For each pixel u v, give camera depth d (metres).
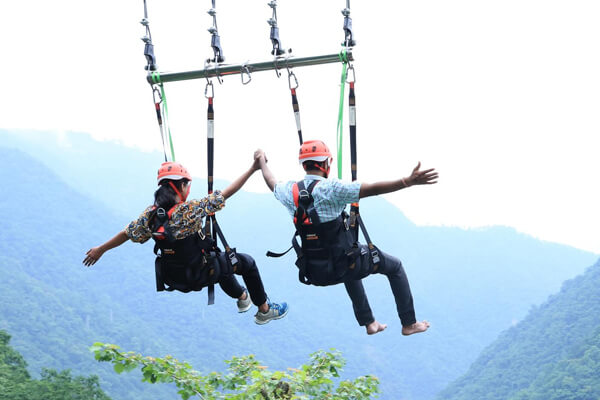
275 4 4.91
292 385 7.73
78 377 60.56
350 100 4.76
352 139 4.71
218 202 4.70
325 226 4.63
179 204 4.68
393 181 4.32
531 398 150.25
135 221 4.82
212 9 5.02
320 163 4.71
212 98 5.07
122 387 187.50
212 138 4.96
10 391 55.22
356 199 4.52
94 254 4.95
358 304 5.36
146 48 5.21
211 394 7.63
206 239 4.79
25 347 190.12
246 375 8.32
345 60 4.77
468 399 197.50
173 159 5.26
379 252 4.93
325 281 4.77
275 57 4.92
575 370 148.50
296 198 4.68
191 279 4.78
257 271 5.22
